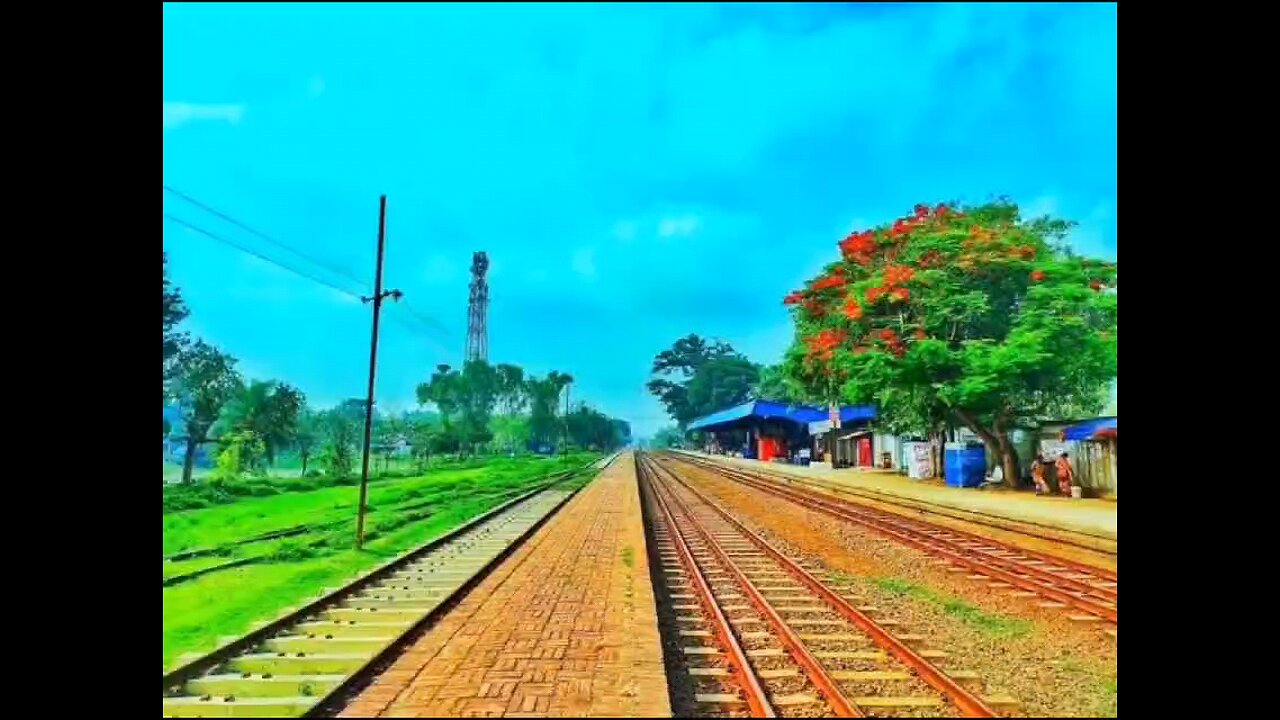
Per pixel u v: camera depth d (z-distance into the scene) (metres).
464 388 79.12
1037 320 26.62
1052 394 29.56
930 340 27.77
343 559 15.80
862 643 9.30
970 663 8.64
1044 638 9.69
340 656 8.54
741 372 129.88
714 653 8.93
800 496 30.84
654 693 7.21
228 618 10.69
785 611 10.92
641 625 9.51
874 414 48.75
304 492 34.12
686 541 18.20
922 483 34.25
